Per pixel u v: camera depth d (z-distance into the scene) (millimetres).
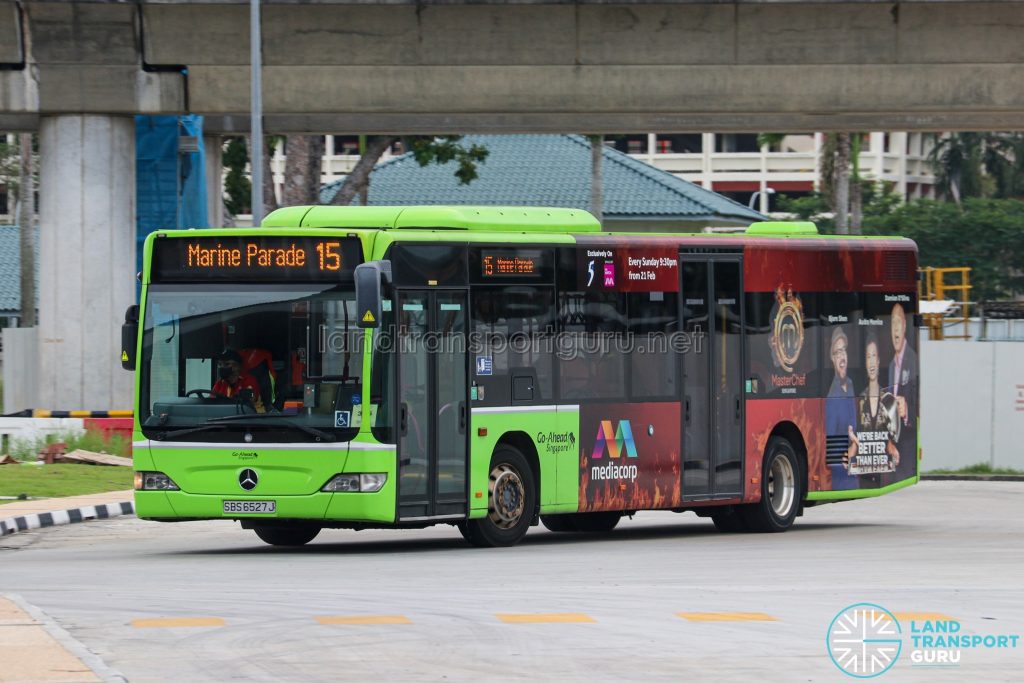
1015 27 45281
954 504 38750
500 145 102312
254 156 43781
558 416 25969
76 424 43875
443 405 24281
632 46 45500
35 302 117000
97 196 45719
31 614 16672
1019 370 49625
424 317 24078
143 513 24125
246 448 23625
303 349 23688
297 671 14328
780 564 23531
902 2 44906
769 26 45312
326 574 21422
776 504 30000
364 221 25172
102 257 45750
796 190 155500
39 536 28500
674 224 94500
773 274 29812
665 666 14812
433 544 26656
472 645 15719
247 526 25719
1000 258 117188
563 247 26219
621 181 96938
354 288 23578
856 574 22250
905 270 32469
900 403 32312
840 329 31109
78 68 45344
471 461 24672
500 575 21484
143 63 45594
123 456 42750
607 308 26812
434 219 24859
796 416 30172
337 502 23328
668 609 18328
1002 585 21078
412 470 23828
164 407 24094
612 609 18250
